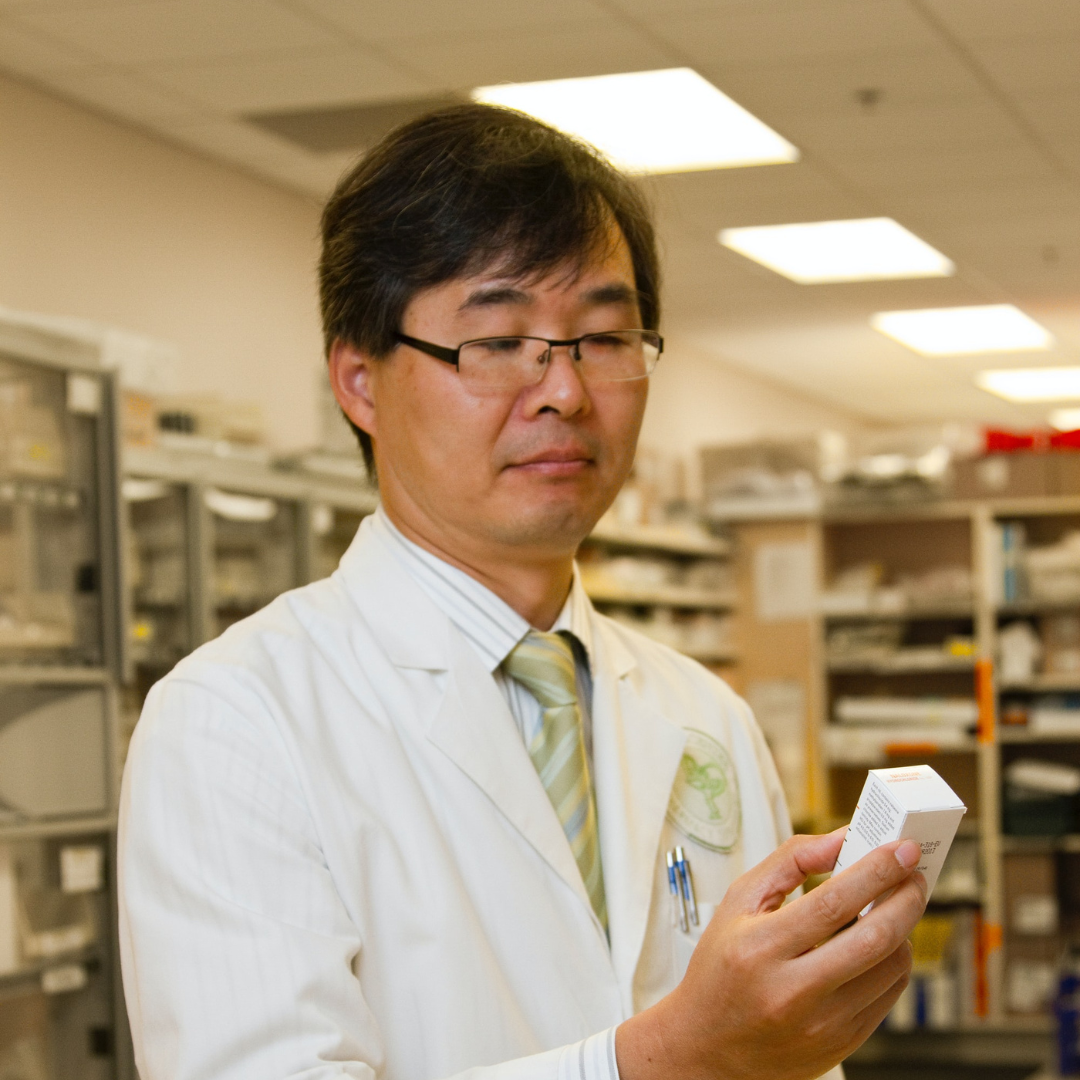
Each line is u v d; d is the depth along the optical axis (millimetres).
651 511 7324
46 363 3529
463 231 977
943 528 7078
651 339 1050
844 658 6969
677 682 1267
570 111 4980
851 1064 6109
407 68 4555
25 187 4645
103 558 3672
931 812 731
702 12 4125
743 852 1205
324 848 929
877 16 4164
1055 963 6344
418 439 1021
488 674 1060
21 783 3414
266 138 5266
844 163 5582
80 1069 3539
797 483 7082
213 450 4309
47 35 4254
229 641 1024
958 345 9164
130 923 907
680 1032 769
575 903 1017
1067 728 6461
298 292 5957
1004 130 5211
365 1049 868
